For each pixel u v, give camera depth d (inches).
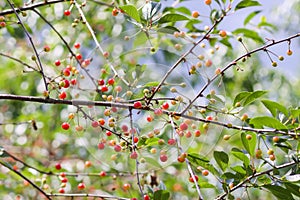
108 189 80.1
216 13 68.5
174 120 62.2
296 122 65.1
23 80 97.5
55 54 88.1
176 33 63.9
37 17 90.1
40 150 88.7
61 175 73.0
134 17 63.2
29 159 86.5
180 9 72.9
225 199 64.1
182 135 59.9
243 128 61.7
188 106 59.7
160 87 61.0
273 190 62.5
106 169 82.0
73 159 85.5
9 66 91.3
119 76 62.0
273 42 61.8
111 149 64.2
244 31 73.4
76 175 73.5
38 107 101.0
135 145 59.7
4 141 91.8
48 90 63.1
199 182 64.6
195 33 72.2
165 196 61.5
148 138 60.3
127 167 66.2
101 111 63.1
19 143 90.4
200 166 64.4
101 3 71.2
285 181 62.6
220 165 64.0
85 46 90.0
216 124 61.1
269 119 61.4
